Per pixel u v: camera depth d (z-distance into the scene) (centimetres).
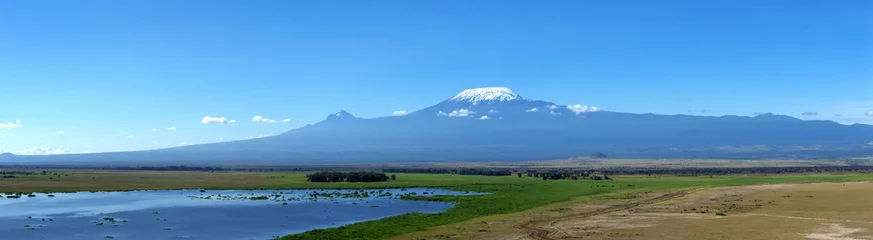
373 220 8569
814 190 12888
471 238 6681
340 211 10269
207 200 12556
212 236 7431
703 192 13125
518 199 12131
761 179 18900
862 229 6744
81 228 8069
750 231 6719
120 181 19325
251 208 10806
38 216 9406
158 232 7750
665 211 9188
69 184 17262
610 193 13488
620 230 7062
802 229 6800
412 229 7550
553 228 7350
